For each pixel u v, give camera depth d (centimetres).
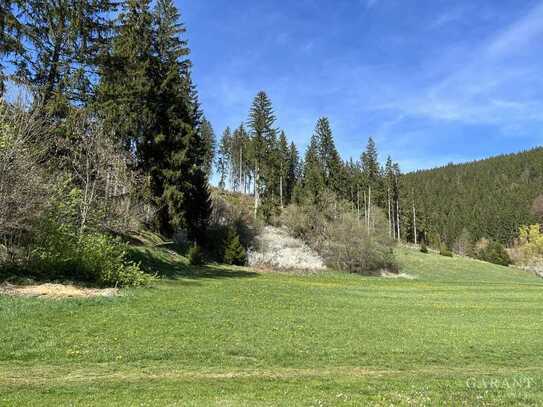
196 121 4681
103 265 2170
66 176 2344
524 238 11931
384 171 10019
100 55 2552
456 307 2680
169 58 3897
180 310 1758
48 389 855
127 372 1023
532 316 2408
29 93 2192
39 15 2353
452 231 13850
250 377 1041
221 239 4944
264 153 7244
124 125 3391
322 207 6400
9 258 1969
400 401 809
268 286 3061
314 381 1019
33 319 1377
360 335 1655
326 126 8069
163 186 3781
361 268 5716
